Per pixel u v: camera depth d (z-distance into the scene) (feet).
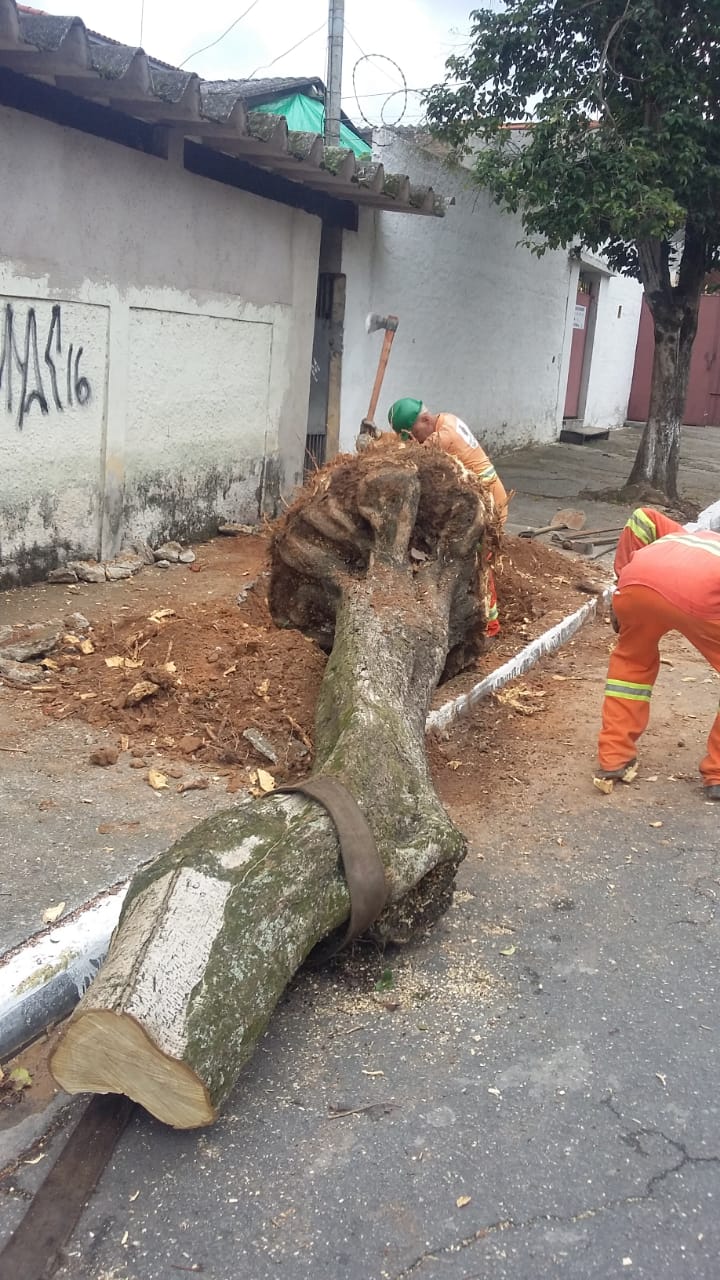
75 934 10.00
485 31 34.78
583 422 63.93
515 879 12.32
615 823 13.94
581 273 59.77
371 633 14.15
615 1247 7.34
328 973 10.35
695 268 37.45
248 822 9.57
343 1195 7.69
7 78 19.76
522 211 46.57
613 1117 8.58
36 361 21.80
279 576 18.16
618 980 10.46
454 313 42.86
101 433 24.11
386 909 10.24
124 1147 8.09
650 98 32.76
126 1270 7.02
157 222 24.66
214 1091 7.77
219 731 15.08
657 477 39.65
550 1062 9.20
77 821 12.55
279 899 8.86
